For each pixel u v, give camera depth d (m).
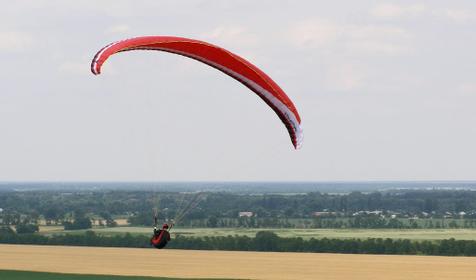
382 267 121.62
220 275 106.62
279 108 54.78
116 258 133.00
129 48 48.19
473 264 127.38
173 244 169.38
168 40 50.75
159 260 129.62
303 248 167.00
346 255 148.25
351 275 109.88
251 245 168.38
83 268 114.12
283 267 119.56
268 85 54.00
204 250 162.88
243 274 108.69
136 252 147.88
